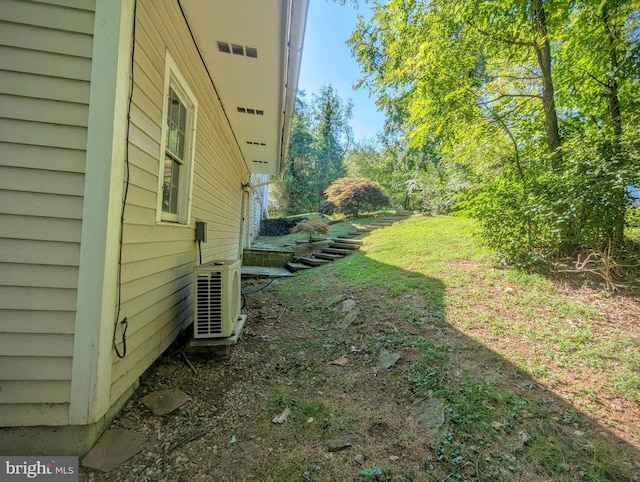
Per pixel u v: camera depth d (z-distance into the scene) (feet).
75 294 5.28
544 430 6.29
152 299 7.63
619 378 7.88
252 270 24.72
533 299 12.59
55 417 5.21
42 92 5.24
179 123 9.92
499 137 20.08
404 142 49.11
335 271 21.42
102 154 5.36
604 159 12.70
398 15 19.62
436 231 28.96
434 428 6.46
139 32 6.35
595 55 15.53
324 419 6.74
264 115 16.28
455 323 11.16
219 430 6.25
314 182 76.28
